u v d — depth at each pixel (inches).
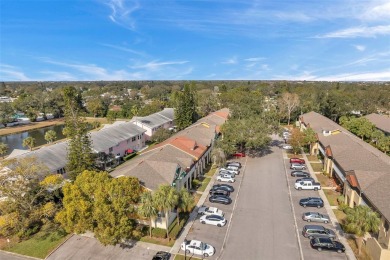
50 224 1342.3
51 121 4958.2
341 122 3326.8
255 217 1371.8
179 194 1190.3
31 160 1317.7
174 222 1316.4
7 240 1234.0
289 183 1786.4
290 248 1129.4
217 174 1953.7
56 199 1398.9
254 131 2271.2
